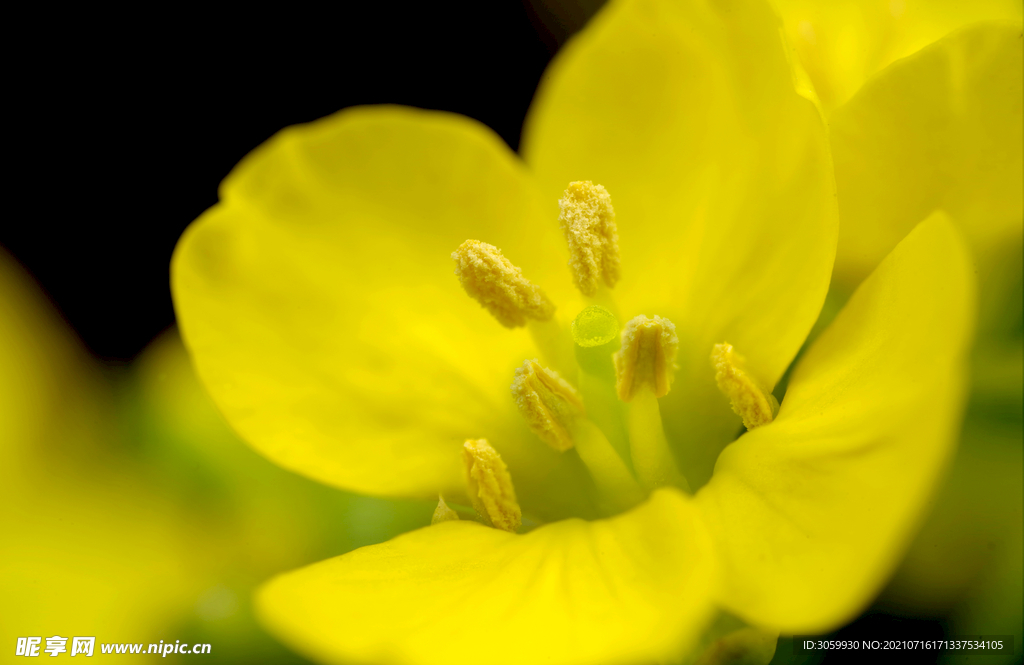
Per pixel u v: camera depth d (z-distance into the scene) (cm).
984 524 6
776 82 5
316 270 6
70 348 7
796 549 5
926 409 5
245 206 6
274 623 5
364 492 6
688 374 6
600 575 5
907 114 5
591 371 6
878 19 6
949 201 5
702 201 6
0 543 6
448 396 6
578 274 6
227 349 6
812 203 5
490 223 6
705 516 5
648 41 6
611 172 6
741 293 6
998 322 6
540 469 6
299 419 6
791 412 5
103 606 6
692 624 5
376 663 5
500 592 5
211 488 6
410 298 6
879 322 5
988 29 5
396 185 6
